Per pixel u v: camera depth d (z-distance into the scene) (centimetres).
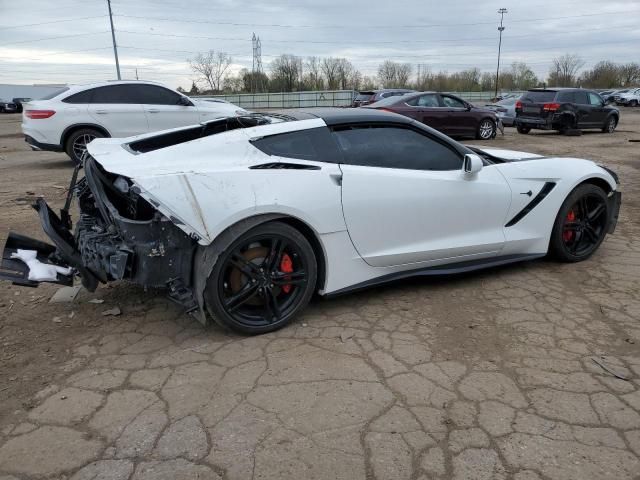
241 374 280
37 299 380
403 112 1383
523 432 234
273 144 331
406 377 277
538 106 1680
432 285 404
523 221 415
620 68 7625
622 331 329
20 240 370
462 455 220
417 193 362
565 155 1161
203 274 295
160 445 226
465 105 1497
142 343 315
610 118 1770
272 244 315
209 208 290
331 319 345
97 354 303
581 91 1705
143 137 381
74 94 966
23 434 235
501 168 407
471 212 387
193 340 318
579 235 447
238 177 303
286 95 4775
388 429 236
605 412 248
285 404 254
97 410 251
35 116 945
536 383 272
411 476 209
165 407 252
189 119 1048
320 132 345
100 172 333
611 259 464
